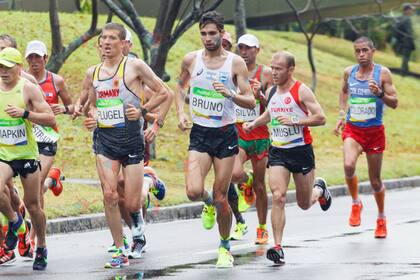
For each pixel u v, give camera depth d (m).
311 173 23.94
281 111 23.50
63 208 33.72
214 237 29.66
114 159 22.53
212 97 22.16
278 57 23.38
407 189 50.25
